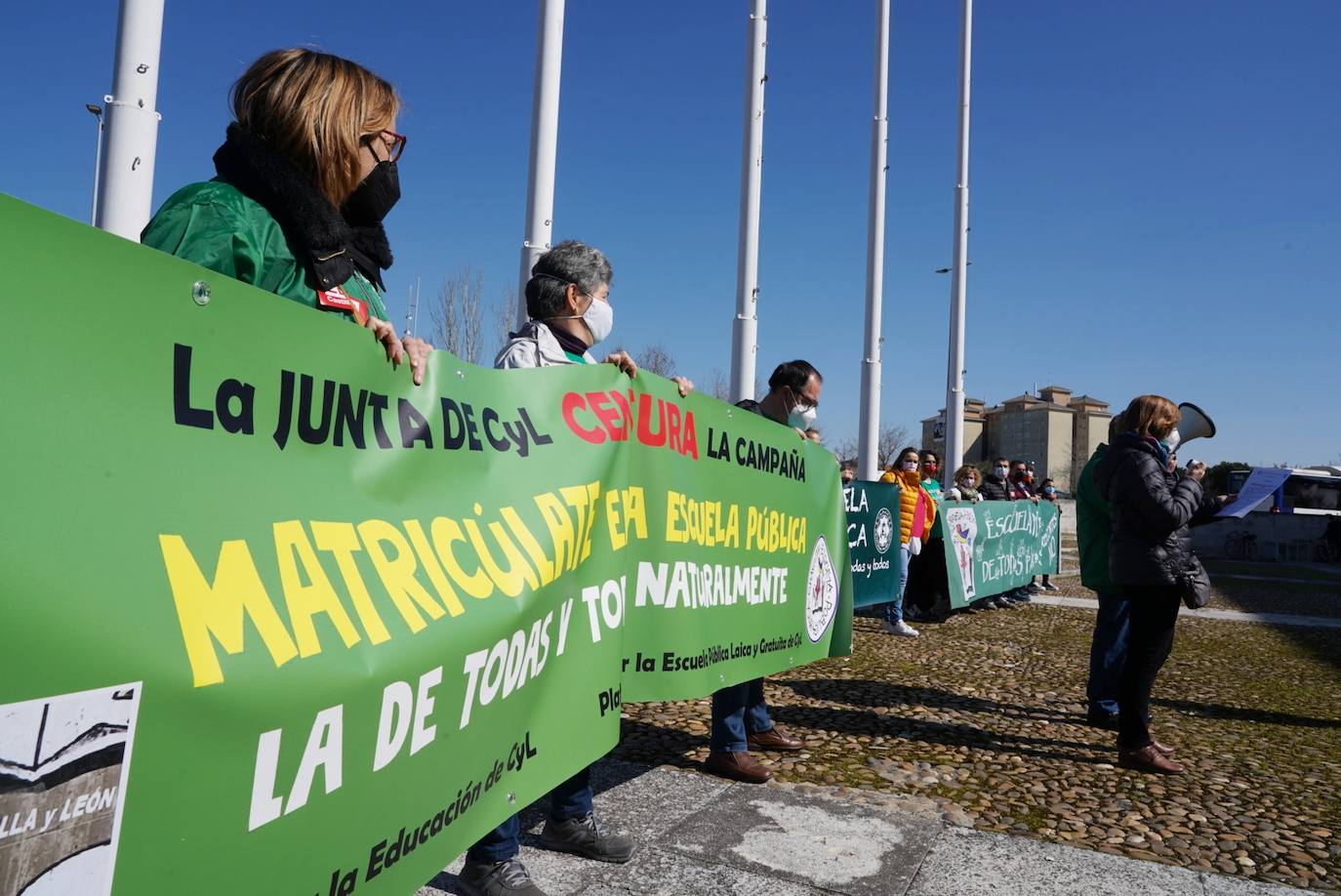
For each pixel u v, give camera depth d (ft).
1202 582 13.98
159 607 3.60
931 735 16.31
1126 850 11.12
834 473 14.94
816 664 22.95
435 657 5.27
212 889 3.76
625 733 15.29
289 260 5.70
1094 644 17.61
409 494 5.47
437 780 5.36
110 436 3.51
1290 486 90.74
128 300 3.64
